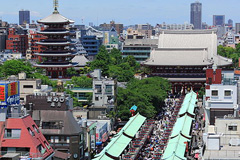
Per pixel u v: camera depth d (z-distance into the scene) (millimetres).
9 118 149750
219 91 198625
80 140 183500
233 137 156250
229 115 183375
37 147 149250
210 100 198500
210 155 139250
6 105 155000
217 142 144750
